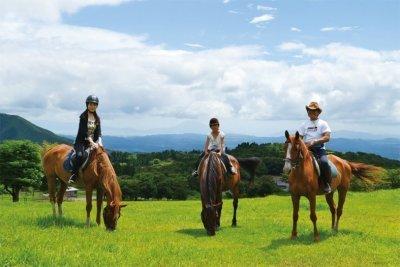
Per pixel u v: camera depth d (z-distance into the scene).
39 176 73.25
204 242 13.48
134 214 21.50
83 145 14.74
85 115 14.76
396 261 11.88
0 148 71.31
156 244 12.37
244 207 25.89
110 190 13.91
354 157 101.06
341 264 11.40
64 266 9.00
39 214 17.52
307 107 14.58
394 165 93.50
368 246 13.63
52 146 17.19
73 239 11.99
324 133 14.38
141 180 123.25
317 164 14.09
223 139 16.41
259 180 86.56
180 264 10.24
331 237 14.84
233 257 11.56
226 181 16.50
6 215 16.62
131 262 10.02
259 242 14.02
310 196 13.95
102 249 11.14
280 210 24.22
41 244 10.88
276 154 150.00
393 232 16.84
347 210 24.81
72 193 102.56
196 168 16.41
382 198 31.73
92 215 19.22
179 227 17.06
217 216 16.17
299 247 13.14
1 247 10.15
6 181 71.50
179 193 120.00
